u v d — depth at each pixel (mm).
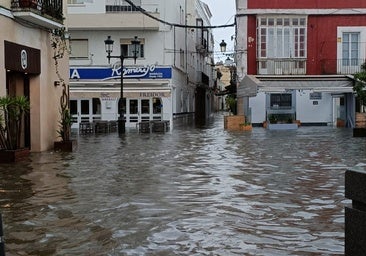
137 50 35375
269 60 35781
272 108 36438
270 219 7766
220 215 8008
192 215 8008
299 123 36094
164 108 36812
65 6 21688
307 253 6082
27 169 13234
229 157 16172
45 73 19125
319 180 11422
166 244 6457
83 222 7551
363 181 4336
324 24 35969
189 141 23078
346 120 35469
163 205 8727
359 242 4410
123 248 6277
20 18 16781
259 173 12531
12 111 15242
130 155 16797
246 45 36094
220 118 59062
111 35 37062
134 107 37062
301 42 35906
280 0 35719
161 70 36875
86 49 37125
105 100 36344
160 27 36875
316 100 36469
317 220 7699
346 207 4605
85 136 27281
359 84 26406
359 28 35719
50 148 19359
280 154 17078
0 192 9938
